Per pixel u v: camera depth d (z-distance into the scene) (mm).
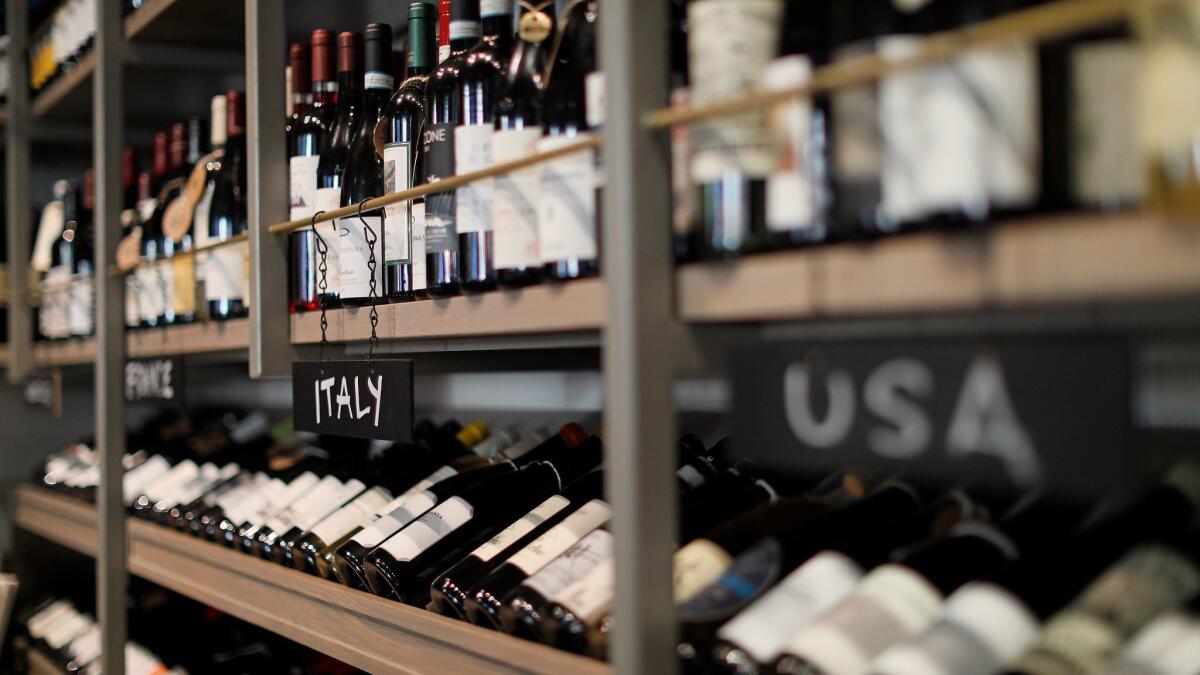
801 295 617
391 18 1579
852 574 780
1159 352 882
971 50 507
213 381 2773
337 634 1138
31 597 2686
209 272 1462
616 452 695
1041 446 531
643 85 693
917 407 577
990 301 517
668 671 698
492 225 928
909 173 538
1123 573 705
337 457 1791
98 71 1727
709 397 1325
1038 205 543
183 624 2219
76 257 2490
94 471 2303
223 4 1560
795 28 775
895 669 653
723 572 848
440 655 974
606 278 701
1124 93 516
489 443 1500
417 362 1395
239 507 1504
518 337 1079
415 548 1091
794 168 606
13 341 2445
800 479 1069
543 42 1005
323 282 1155
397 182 1064
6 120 2479
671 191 708
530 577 906
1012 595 692
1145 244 460
